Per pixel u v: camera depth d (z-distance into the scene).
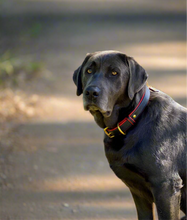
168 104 4.69
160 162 4.38
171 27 23.72
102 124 4.82
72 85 12.86
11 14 26.23
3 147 8.20
